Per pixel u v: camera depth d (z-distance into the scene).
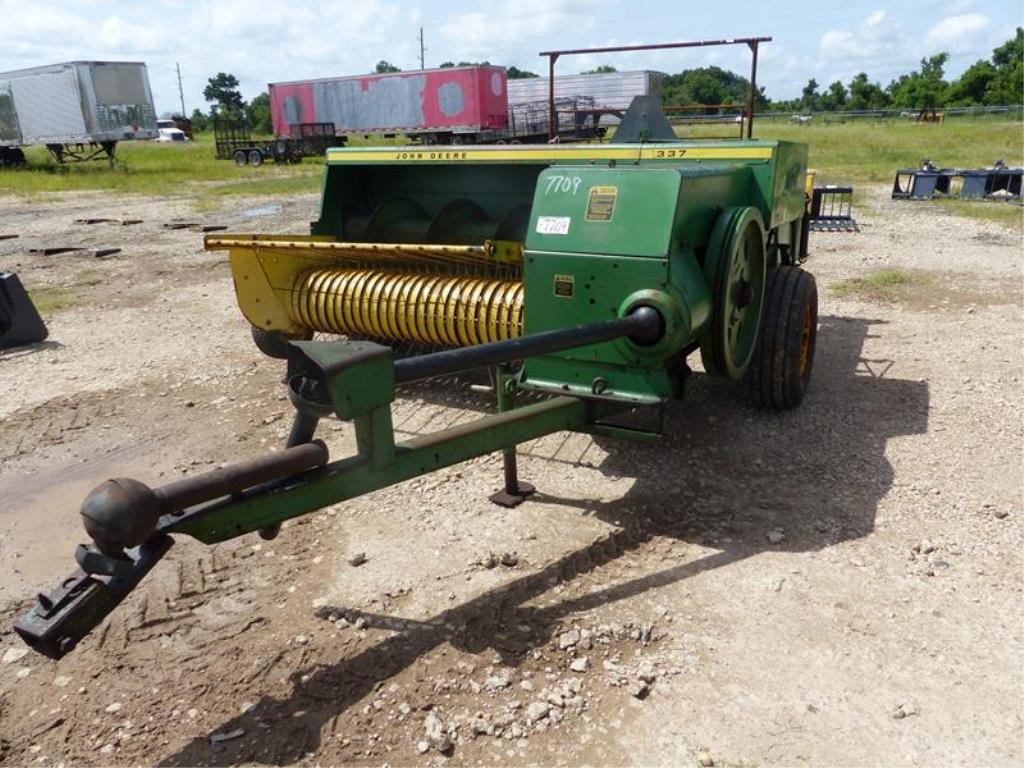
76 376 6.33
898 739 2.65
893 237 11.91
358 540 3.87
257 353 6.79
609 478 4.41
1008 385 5.65
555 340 3.23
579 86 33.59
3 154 29.47
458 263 5.38
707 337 4.17
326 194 6.05
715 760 2.59
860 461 4.54
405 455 3.09
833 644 3.08
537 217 3.89
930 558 3.60
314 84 32.91
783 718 2.74
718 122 6.86
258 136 57.28
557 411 3.73
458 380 5.89
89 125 27.39
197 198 19.33
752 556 3.65
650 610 3.29
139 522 2.37
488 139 31.70
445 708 2.82
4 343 7.09
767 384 5.00
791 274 4.99
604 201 3.76
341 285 5.59
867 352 6.52
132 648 3.18
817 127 46.00
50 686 3.00
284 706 2.86
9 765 2.65
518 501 4.14
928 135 34.50
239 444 5.00
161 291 9.43
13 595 3.59
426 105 31.16
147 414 5.52
